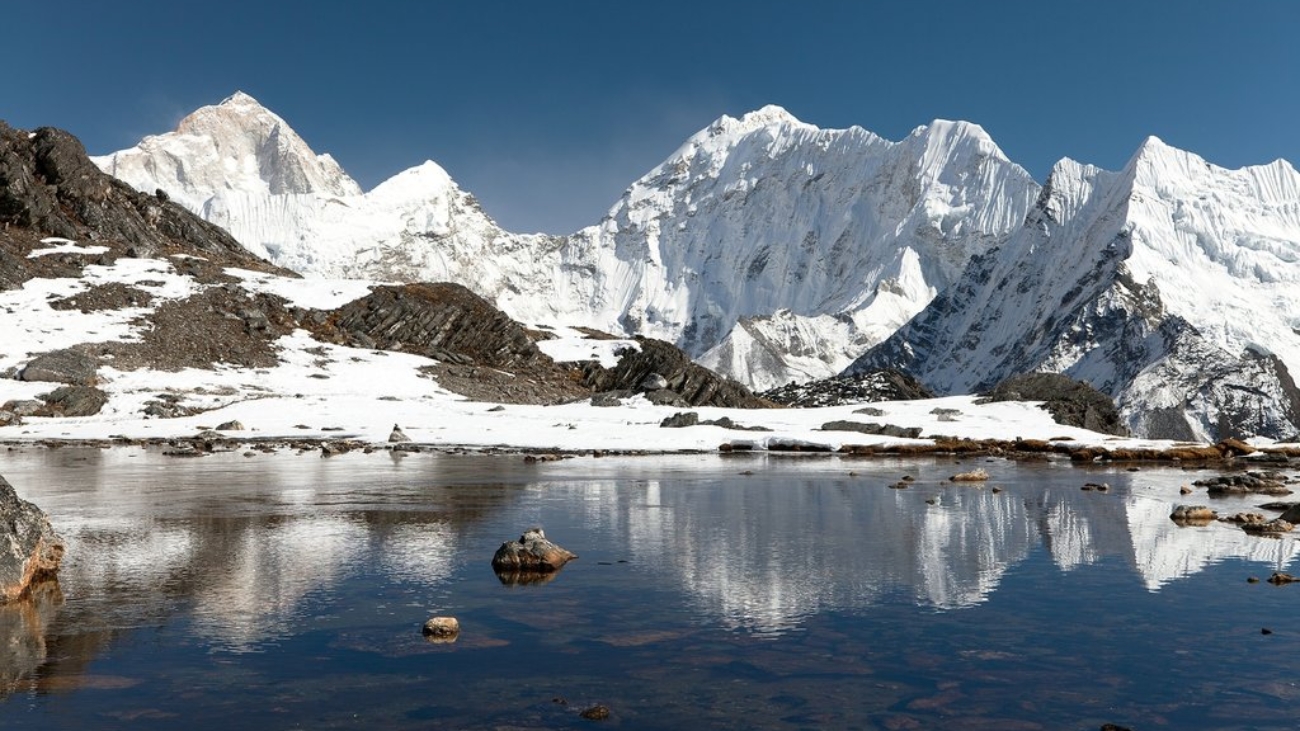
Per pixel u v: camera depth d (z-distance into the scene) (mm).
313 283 134625
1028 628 13055
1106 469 44812
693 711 9836
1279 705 9984
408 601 14734
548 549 17656
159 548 19500
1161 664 11414
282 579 16406
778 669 11250
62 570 17156
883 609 14164
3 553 15180
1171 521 24031
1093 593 15219
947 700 10164
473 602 14688
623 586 15828
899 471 41938
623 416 78625
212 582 16109
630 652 11953
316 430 68375
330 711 9828
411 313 128625
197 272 129125
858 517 24625
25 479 35562
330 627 13156
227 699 10211
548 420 75625
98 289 114750
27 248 124562
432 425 71688
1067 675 11008
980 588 15656
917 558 18422
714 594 15250
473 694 10375
